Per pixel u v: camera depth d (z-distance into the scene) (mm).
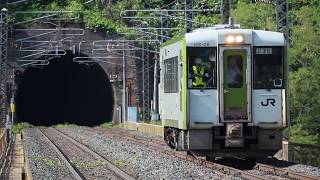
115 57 170875
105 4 169500
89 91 193125
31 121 196250
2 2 158875
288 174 46219
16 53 165750
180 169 50562
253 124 52781
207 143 53094
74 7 168750
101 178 47500
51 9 168250
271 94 52969
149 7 155875
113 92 173500
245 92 52906
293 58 101875
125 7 163500
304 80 99500
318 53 101375
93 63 178125
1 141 68188
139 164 57375
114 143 90000
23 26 166500
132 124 151000
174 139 61531
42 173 50312
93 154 69750
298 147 67562
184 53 52938
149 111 166000
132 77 171000
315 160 67938
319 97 99250
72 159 64812
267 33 53344
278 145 53312
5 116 125312
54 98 198375
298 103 99750
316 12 103375
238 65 53000
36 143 93375
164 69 62781
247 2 120312
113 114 174125
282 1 77688
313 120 99375
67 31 168750
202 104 52781
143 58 164500
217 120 52625
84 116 197250
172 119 58594
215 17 128750
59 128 156125
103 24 167750
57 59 181375
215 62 52938
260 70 53094
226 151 53719
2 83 125188
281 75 53188
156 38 145375
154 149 75625
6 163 62875
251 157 55156
